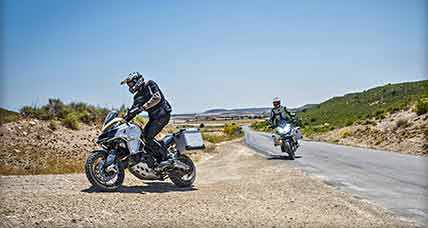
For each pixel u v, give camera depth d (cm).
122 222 610
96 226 588
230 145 2931
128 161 895
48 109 2136
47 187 850
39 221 593
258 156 1894
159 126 920
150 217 638
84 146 1827
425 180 1087
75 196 755
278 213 684
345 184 1013
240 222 626
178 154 957
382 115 3378
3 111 1916
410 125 2614
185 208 701
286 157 1809
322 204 762
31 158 1456
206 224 612
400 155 1872
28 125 1825
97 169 838
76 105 2341
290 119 1784
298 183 1009
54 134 1841
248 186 959
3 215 604
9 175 1070
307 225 619
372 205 767
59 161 1442
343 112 7050
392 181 1069
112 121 882
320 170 1298
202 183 1023
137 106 898
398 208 746
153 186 945
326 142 3228
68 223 593
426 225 634
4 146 1534
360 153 1998
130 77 895
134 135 888
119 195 791
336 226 618
